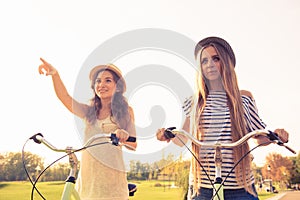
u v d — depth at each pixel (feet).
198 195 6.77
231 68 6.91
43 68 8.24
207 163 6.72
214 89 6.72
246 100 7.32
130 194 7.77
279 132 5.43
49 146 5.27
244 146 6.71
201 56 6.23
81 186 7.58
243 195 6.61
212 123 6.65
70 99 8.17
